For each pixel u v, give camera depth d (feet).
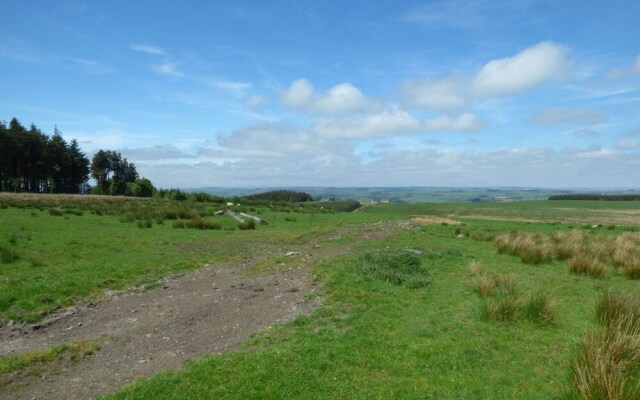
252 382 23.24
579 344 25.21
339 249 70.44
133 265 53.88
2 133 236.22
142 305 39.50
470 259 62.18
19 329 32.99
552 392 22.45
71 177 312.50
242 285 46.16
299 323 33.55
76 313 37.09
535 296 35.70
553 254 63.72
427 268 53.83
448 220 137.18
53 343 30.63
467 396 22.29
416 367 25.71
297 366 25.18
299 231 98.53
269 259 59.41
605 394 19.36
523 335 30.76
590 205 277.03
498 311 34.24
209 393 22.18
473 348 28.22
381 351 27.81
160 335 32.09
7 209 118.32
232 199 234.17
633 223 152.25
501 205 283.38
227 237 85.76
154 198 223.51
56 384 24.26
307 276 48.67
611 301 33.19
